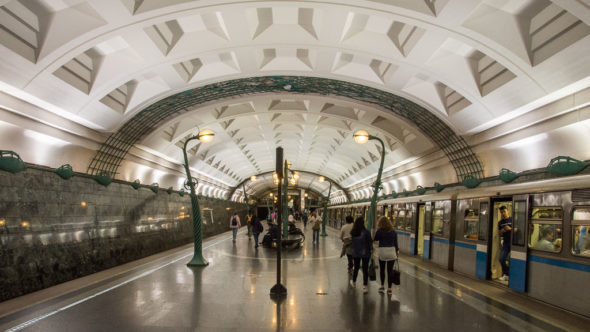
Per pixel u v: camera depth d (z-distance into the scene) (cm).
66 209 1115
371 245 870
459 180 1644
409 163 2189
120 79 1106
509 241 968
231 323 601
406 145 1970
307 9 1002
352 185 4431
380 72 1292
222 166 3381
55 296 789
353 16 991
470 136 1384
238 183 4800
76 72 1009
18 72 847
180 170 2427
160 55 1068
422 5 810
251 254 1609
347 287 905
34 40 827
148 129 1570
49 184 1037
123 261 1466
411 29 1000
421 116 1473
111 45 1011
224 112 1983
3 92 898
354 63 1270
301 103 2003
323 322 612
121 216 1508
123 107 1291
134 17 838
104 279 993
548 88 882
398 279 817
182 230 2430
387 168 2614
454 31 859
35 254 940
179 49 1073
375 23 1012
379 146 2381
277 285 814
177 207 2367
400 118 1582
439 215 1426
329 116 2030
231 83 1441
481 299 795
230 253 1642
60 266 1031
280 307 704
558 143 1048
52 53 856
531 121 1048
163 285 912
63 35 837
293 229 2239
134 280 979
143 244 1709
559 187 774
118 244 1444
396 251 846
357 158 3108
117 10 811
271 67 1285
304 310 684
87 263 1184
